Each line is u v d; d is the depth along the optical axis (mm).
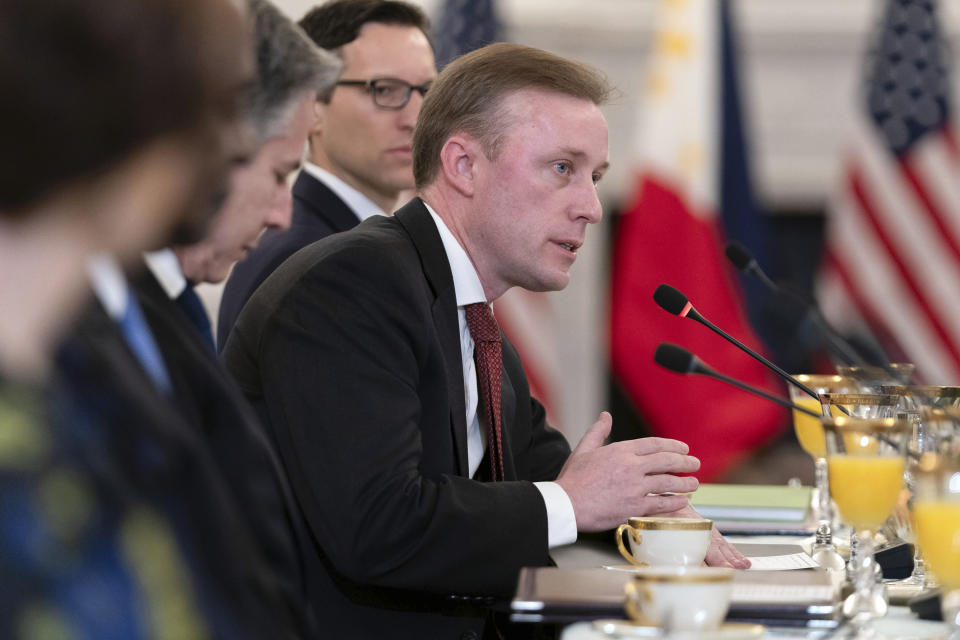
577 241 5527
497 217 5453
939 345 14359
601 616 3660
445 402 5137
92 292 2486
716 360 13555
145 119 1902
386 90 8297
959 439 3922
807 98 16219
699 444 13500
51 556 1735
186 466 2521
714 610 3348
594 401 16375
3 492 1723
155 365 3066
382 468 4648
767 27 16125
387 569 4609
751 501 6637
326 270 4988
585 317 16359
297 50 4047
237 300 7383
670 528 4477
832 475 4395
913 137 14688
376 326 4898
